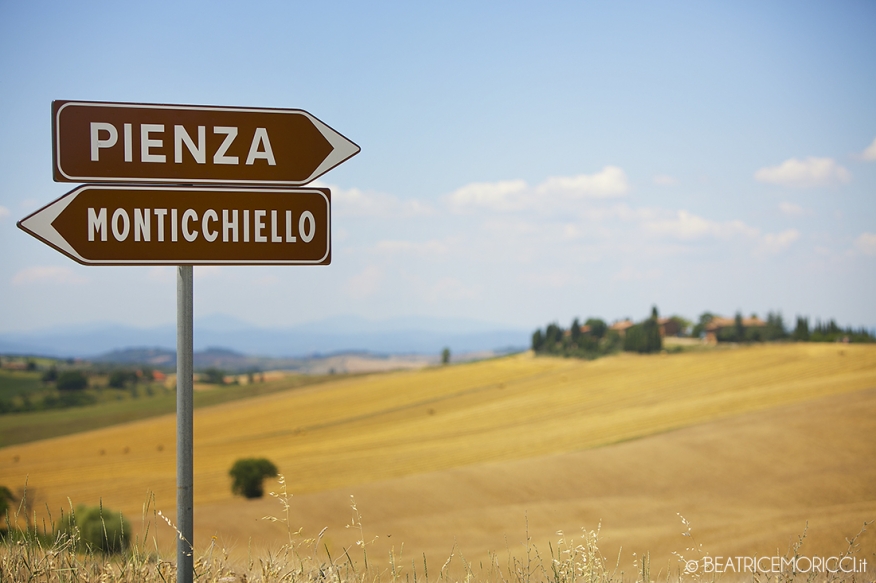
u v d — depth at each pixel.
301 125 3.39
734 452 44.50
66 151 3.17
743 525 27.20
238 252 3.29
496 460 53.41
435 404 89.56
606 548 23.72
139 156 3.23
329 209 3.40
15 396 139.62
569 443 55.91
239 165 3.33
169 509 43.00
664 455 45.69
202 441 85.44
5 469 73.56
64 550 3.83
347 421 87.12
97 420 114.69
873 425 46.31
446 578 4.34
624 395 75.56
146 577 3.62
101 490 54.47
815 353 81.94
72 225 3.15
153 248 3.20
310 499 40.09
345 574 3.88
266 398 117.69
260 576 3.72
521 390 89.44
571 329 156.25
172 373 174.00
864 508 29.66
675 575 5.51
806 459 41.56
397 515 36.56
